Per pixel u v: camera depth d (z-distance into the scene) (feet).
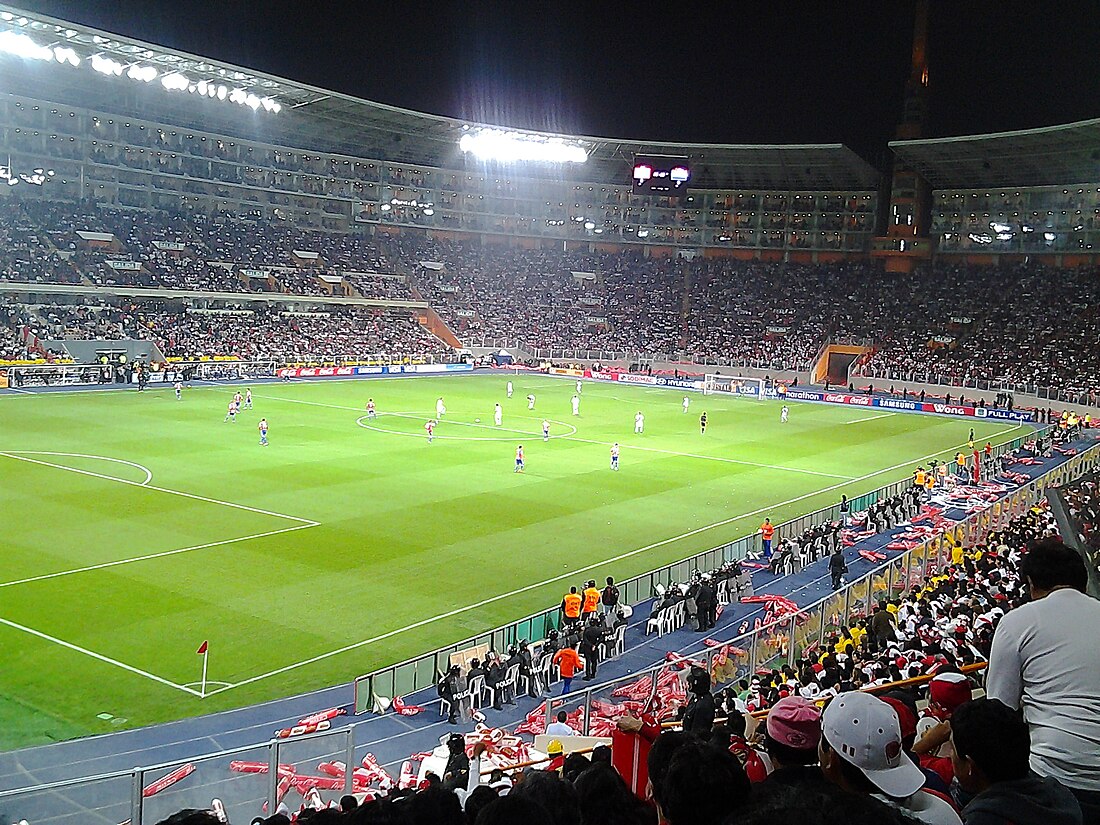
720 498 168.86
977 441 250.78
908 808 21.97
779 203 466.70
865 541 144.15
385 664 89.25
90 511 139.33
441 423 244.01
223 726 75.36
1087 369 333.42
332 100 367.86
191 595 105.40
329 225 448.65
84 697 79.46
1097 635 25.85
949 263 439.22
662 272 467.93
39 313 323.98
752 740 40.78
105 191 380.58
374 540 130.82
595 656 90.63
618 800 22.61
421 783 53.11
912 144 384.88
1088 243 404.98
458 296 445.78
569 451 210.18
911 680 48.03
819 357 395.34
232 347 347.15
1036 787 21.70
